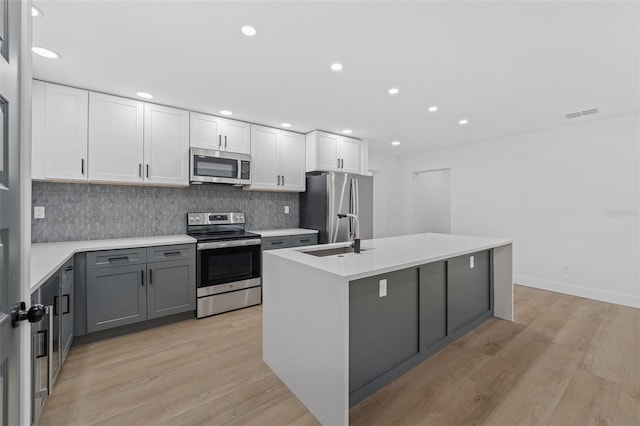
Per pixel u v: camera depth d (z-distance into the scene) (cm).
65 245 252
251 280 338
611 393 181
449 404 174
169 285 283
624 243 342
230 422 160
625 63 220
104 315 249
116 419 160
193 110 323
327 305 159
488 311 304
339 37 190
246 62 221
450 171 518
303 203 436
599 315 311
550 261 399
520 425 156
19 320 80
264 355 221
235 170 348
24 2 86
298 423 161
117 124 280
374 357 188
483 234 470
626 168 340
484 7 162
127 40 192
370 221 433
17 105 81
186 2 157
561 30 181
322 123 375
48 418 159
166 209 336
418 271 219
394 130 409
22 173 85
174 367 212
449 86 263
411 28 180
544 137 404
